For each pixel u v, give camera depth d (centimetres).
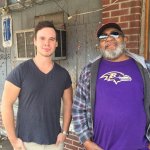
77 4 433
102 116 273
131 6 357
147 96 269
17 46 482
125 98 266
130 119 264
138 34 358
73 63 449
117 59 285
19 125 293
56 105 293
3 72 586
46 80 286
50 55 288
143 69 273
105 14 385
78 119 293
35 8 495
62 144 306
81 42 434
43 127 287
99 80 279
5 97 286
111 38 281
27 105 284
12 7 536
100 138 280
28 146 291
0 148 557
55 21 464
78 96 296
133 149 267
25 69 284
